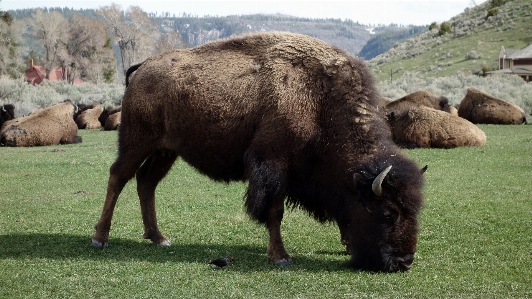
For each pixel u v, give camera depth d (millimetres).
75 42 99750
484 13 113688
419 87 49406
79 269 7102
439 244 8203
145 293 6168
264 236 9047
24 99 42750
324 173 7578
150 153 8555
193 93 8023
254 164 7527
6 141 23469
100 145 23719
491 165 15852
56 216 10469
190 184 14117
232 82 7918
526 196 11656
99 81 96625
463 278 6605
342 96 7512
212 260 7223
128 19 116000
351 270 7020
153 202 8766
